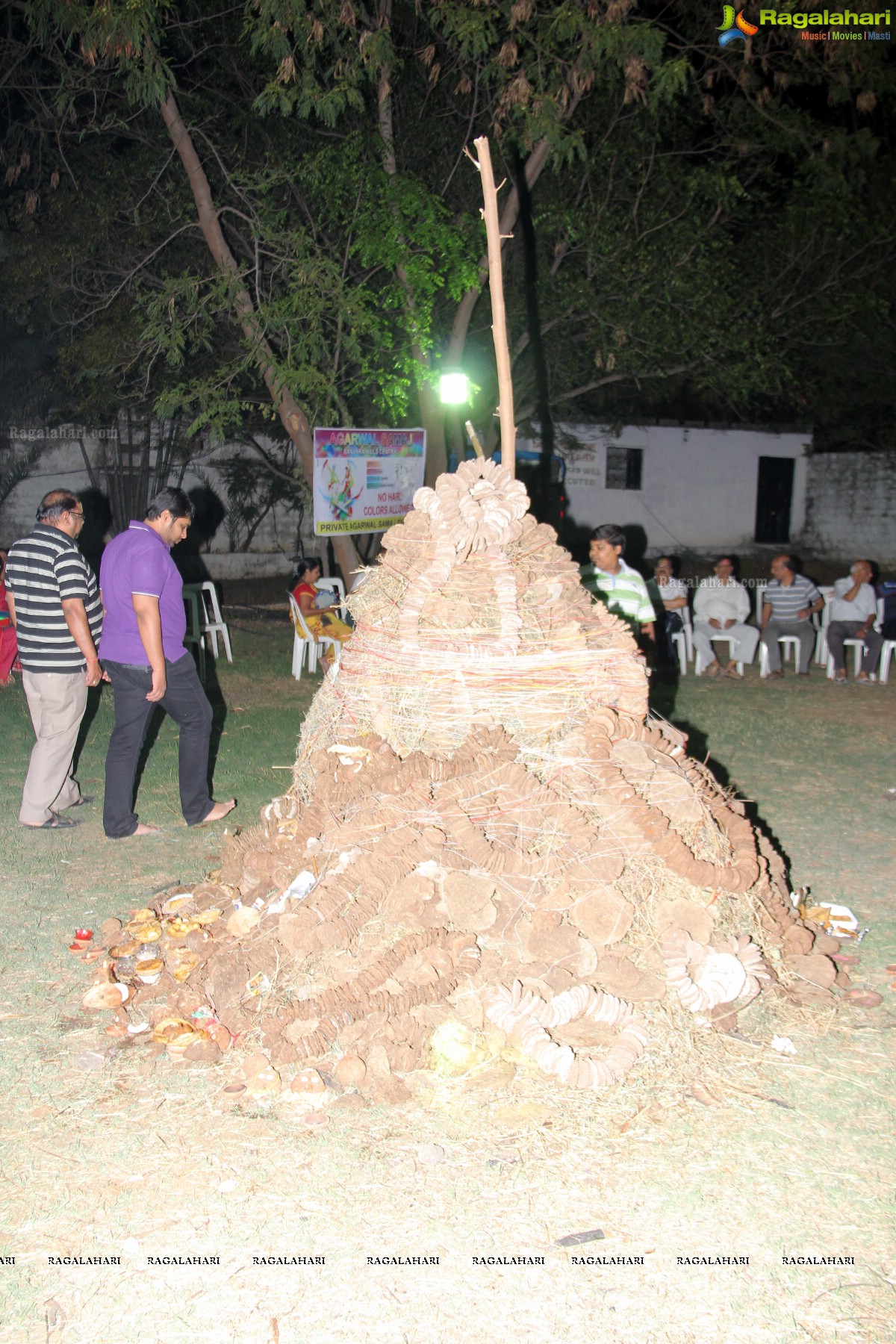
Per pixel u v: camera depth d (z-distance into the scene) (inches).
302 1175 118.3
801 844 230.2
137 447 735.1
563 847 144.0
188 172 431.8
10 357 663.8
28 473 719.7
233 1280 104.0
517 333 562.6
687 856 143.8
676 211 521.3
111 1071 138.9
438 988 137.7
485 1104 130.1
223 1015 144.3
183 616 228.5
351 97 417.4
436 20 433.7
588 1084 131.3
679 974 139.8
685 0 512.1
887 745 320.2
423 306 452.4
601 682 157.8
